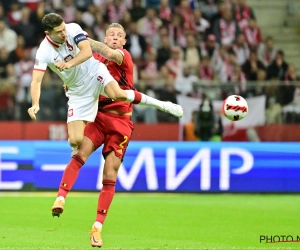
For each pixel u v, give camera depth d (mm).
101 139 21750
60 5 50812
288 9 58000
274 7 57906
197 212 31719
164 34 49656
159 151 38812
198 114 39594
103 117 21688
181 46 50375
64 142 38625
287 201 36312
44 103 38969
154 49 49562
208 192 38906
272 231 26375
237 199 36906
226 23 51938
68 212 31219
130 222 28609
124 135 21797
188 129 39719
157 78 46594
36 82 20406
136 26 49188
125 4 51656
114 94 20750
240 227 27375
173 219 29500
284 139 40156
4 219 28859
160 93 39344
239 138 40000
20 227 26844
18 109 38781
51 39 20281
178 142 38969
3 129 38656
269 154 39469
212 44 50188
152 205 34000
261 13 57906
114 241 23750
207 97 39594
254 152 39344
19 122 38844
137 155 38656
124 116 22000
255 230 26594
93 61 20922
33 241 23469
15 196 36531
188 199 36562
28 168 38250
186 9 51938
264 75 48438
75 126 20953
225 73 48406
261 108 40000
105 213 21031
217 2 53156
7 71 45188
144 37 49156
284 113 40031
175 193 38750
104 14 50812
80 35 20172
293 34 57375
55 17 19750
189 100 39562
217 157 39062
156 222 28656
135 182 38594
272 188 39375
